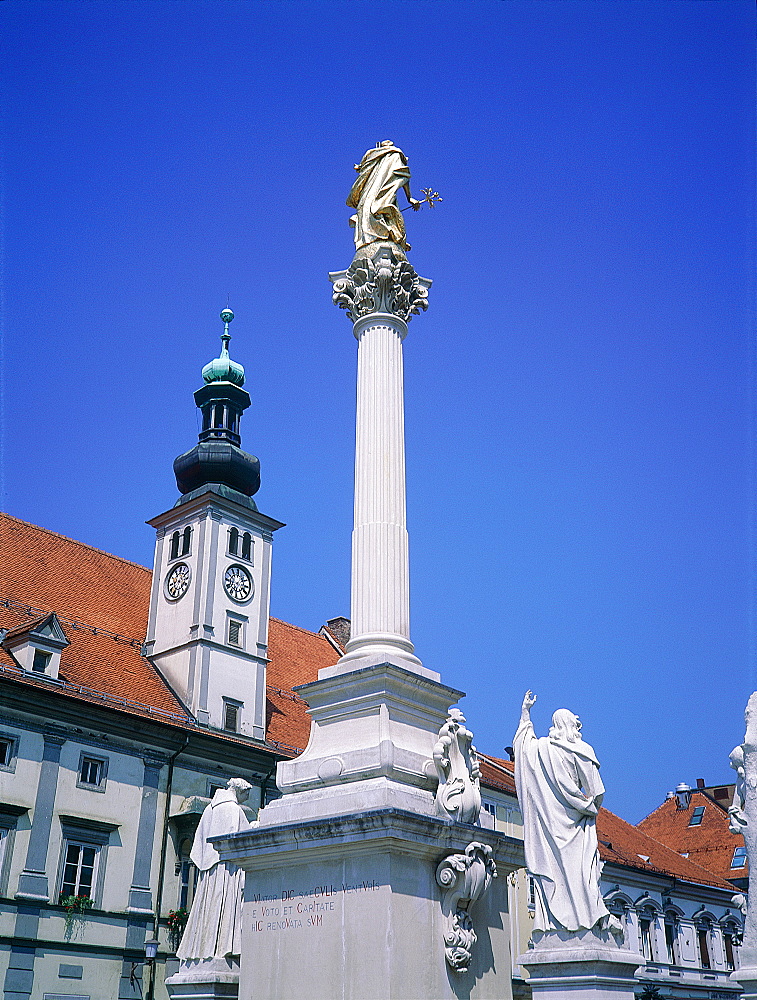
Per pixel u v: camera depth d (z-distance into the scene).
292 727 41.50
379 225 13.22
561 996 8.80
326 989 8.85
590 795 9.55
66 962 29.84
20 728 31.11
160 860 33.47
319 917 9.15
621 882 44.72
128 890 32.22
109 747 33.38
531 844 9.58
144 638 40.78
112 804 32.78
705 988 46.72
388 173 13.50
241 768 37.12
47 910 29.92
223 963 10.91
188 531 41.72
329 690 10.75
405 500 11.90
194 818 34.03
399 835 8.85
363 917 8.83
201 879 11.62
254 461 44.44
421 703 10.67
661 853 51.81
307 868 9.44
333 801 9.66
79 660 36.03
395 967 8.54
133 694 35.94
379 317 12.66
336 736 10.51
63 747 32.06
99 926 31.00
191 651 38.34
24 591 38.34
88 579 41.91
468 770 10.18
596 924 9.09
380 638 11.01
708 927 49.72
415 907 8.96
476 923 9.60
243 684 39.28
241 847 9.84
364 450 12.02
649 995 38.62
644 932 45.31
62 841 31.00
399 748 9.94
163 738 34.97
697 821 58.34
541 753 9.77
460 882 9.29
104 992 30.48
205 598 39.25
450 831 9.34
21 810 30.17
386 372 12.38
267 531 43.44
